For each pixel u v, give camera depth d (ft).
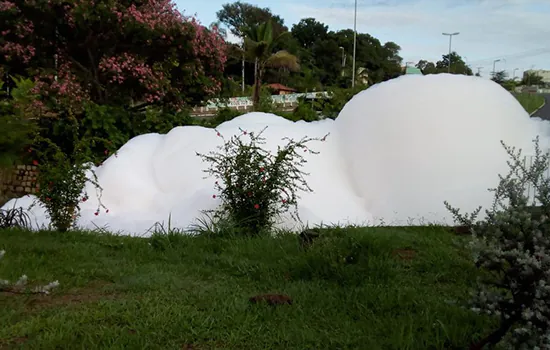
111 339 12.46
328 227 23.09
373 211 26.71
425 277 18.20
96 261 20.22
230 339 12.72
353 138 28.43
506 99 28.07
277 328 13.41
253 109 80.02
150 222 26.12
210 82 54.03
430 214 25.71
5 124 26.94
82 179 26.40
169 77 51.49
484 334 12.73
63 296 16.08
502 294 10.84
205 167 28.22
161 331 13.03
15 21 48.24
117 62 49.34
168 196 28.19
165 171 29.12
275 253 20.58
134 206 28.63
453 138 26.32
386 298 15.51
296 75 181.27
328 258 18.44
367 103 28.99
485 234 11.34
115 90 51.93
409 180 26.30
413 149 26.53
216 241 22.74
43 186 26.40
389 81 30.07
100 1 47.65
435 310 14.60
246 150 24.85
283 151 24.86
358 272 17.85
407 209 26.08
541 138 27.02
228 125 31.96
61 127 40.60
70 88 45.32
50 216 26.55
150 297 15.80
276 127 29.99
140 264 20.13
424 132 26.61
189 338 12.75
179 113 50.29
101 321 13.71
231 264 19.60
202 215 25.66
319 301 15.35
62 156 26.63
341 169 28.50
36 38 50.26
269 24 99.91
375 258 19.04
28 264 19.31
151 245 22.61
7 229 26.05
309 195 26.91
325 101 62.39
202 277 18.47
